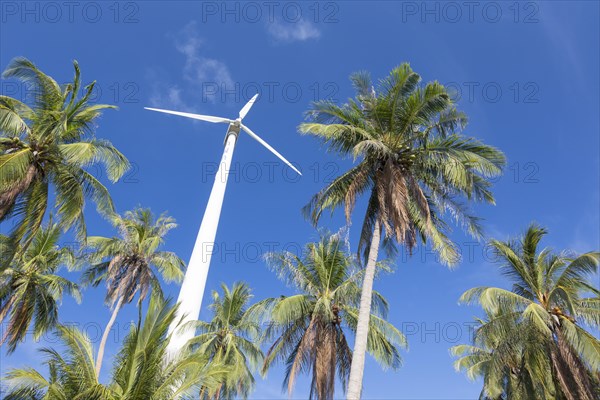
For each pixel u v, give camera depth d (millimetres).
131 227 32812
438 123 17406
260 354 28500
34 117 17891
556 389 19219
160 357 13562
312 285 23781
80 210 18375
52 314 28109
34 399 12750
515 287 22688
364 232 18797
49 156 17719
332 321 22609
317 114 18719
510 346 19922
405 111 17891
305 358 21094
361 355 15047
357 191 18188
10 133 17094
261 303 22969
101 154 19344
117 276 31234
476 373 28141
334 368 21047
